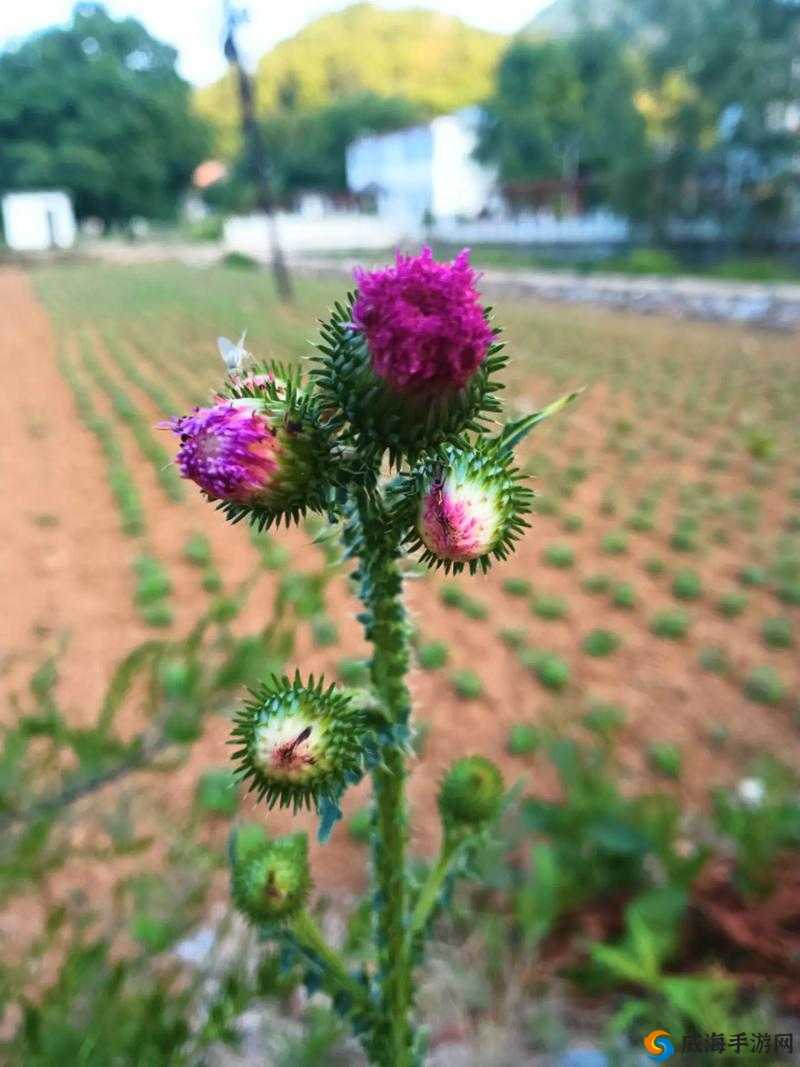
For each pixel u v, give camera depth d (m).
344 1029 2.97
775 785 5.24
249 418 1.39
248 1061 2.99
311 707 1.51
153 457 12.59
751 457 13.03
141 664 2.79
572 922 3.86
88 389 17.30
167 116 70.38
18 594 8.45
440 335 1.29
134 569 9.00
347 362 1.37
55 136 67.06
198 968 3.21
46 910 3.64
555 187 58.34
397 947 1.70
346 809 5.34
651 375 18.67
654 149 40.47
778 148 36.56
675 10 38.06
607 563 9.45
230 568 9.10
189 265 49.41
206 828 4.91
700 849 3.91
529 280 36.91
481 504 1.36
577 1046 3.20
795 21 35.66
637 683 7.13
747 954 3.44
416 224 62.16
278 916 1.69
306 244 59.97
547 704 6.80
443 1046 3.22
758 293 28.17
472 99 101.19
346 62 100.75
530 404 15.62
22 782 2.59
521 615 8.28
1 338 23.52
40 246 61.09
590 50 58.88
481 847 1.84
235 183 81.56
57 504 11.02
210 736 5.76
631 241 44.41
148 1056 2.02
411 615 1.61
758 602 8.61
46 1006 2.15
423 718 6.54
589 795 4.51
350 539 1.49
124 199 69.12
